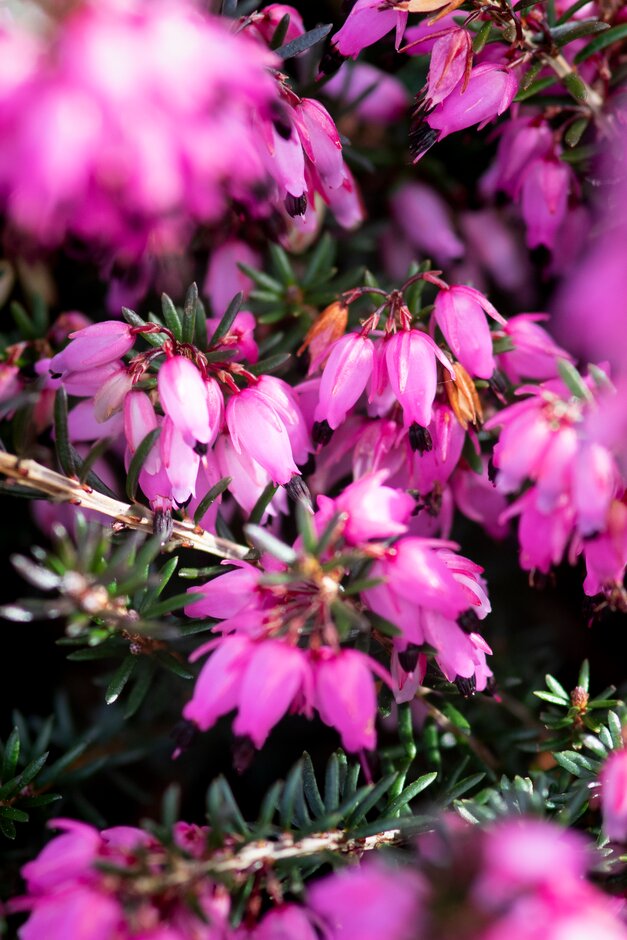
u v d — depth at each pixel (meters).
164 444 0.24
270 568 0.24
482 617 0.24
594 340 0.24
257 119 0.24
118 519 0.25
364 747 0.24
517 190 0.27
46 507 0.27
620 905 0.24
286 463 0.25
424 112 0.25
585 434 0.24
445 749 0.26
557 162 0.27
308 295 0.27
